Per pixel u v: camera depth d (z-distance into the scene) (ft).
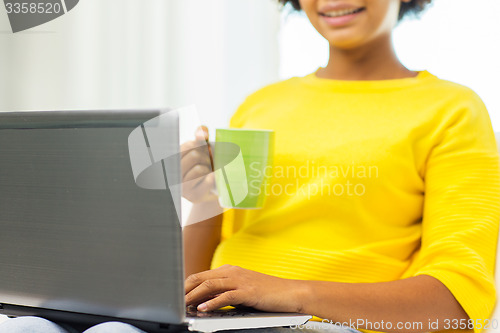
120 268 2.69
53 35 8.00
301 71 8.17
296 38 8.17
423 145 3.95
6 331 2.76
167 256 2.60
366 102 4.16
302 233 4.01
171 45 8.30
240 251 4.13
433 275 3.49
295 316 2.85
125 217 2.64
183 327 2.82
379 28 4.11
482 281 3.49
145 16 8.25
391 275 3.89
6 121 2.80
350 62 4.30
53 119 2.71
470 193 3.75
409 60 7.19
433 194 3.86
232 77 8.36
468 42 6.99
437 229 3.73
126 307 2.71
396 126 3.99
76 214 2.74
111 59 8.21
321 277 3.87
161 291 2.63
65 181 2.74
